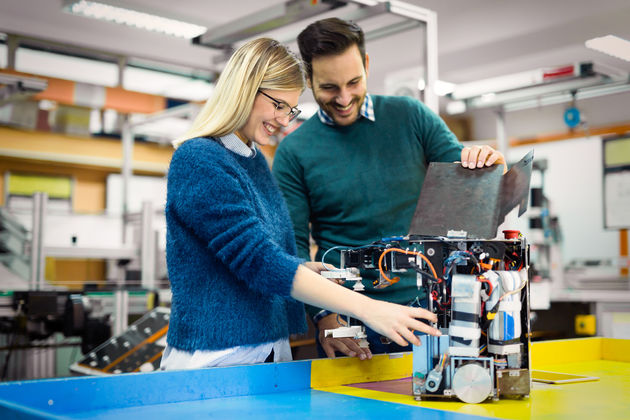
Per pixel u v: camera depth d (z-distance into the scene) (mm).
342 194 1887
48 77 6785
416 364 1102
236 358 1256
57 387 960
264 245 1161
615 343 1725
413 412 973
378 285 1261
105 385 1002
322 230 1984
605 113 7391
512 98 6676
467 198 1204
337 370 1295
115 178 9070
